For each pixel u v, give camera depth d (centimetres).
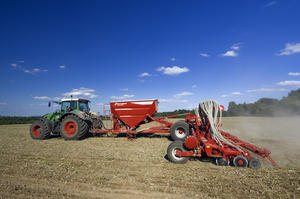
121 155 559
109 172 417
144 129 795
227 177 381
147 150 619
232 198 298
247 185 344
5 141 811
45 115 931
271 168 432
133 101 797
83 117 822
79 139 830
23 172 419
